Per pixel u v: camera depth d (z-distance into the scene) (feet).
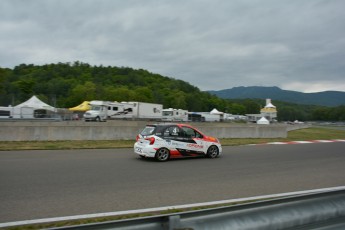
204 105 434.71
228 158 41.91
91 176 28.27
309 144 65.10
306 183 26.99
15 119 113.80
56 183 25.25
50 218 16.76
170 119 188.44
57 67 472.85
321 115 470.80
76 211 18.16
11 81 337.11
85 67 506.07
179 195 22.27
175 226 9.99
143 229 9.70
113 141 58.59
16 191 22.47
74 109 171.63
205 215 10.71
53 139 56.03
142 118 159.02
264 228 11.57
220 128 71.97
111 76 470.80
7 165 32.68
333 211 13.35
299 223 12.41
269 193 23.15
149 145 37.81
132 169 32.32
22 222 16.03
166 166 34.65
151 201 20.57
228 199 21.27
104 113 147.43
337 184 26.73
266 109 300.61
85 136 58.59
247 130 75.61
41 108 140.36
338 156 45.52
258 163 37.88
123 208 18.90
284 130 80.38
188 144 40.04
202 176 29.43
